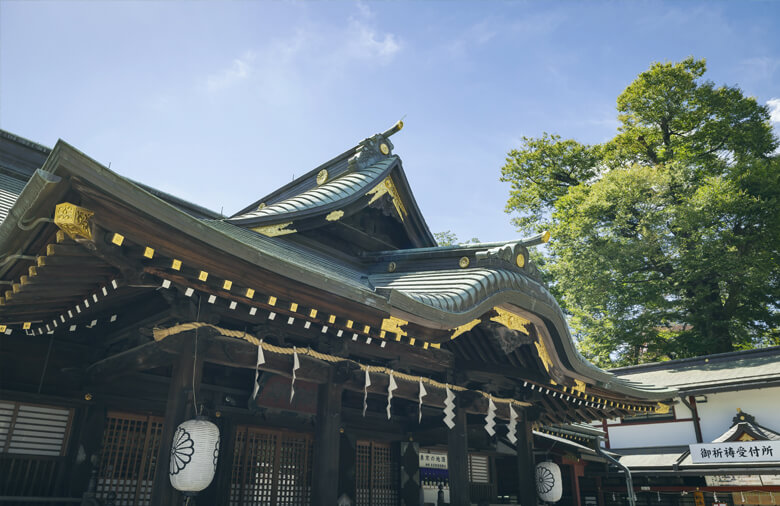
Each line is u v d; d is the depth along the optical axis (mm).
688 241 27188
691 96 32281
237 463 8633
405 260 9320
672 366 24500
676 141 33344
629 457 21844
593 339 29703
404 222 11016
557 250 31000
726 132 31781
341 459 10250
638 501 20469
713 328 27672
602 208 28766
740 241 26891
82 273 4676
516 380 10352
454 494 8641
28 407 6926
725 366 22328
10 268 4551
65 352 7281
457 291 7113
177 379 5602
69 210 3766
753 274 25438
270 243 8555
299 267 5359
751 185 28344
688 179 28906
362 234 10383
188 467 5191
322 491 6836
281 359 6750
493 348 9328
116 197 3926
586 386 10164
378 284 8656
